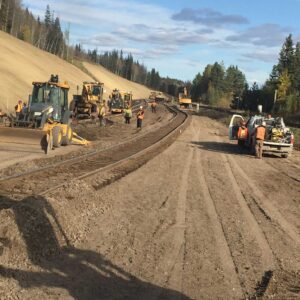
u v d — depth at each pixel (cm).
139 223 957
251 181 1612
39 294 596
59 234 798
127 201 1155
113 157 1959
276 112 9381
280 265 762
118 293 621
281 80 10344
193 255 783
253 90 11781
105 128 3619
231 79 17888
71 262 716
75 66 14500
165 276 689
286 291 646
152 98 11862
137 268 713
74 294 607
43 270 671
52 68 9850
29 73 7294
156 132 3566
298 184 1622
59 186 1151
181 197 1248
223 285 668
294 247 866
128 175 1548
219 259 771
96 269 698
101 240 829
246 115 7962
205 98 18338
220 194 1327
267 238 911
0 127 2025
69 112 2397
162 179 1517
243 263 760
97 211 1011
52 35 16112
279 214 1129
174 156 2173
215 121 5897
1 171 1456
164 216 1030
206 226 967
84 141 2431
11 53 8250
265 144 2427
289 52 11338
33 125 2103
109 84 15875
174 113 7025
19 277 633
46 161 1750
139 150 2253
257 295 636
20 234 722
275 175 1814
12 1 13675
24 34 14262
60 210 881
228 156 2366
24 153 1945
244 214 1099
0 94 4731
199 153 2394
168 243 838
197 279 684
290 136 2464
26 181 1295
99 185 1288
